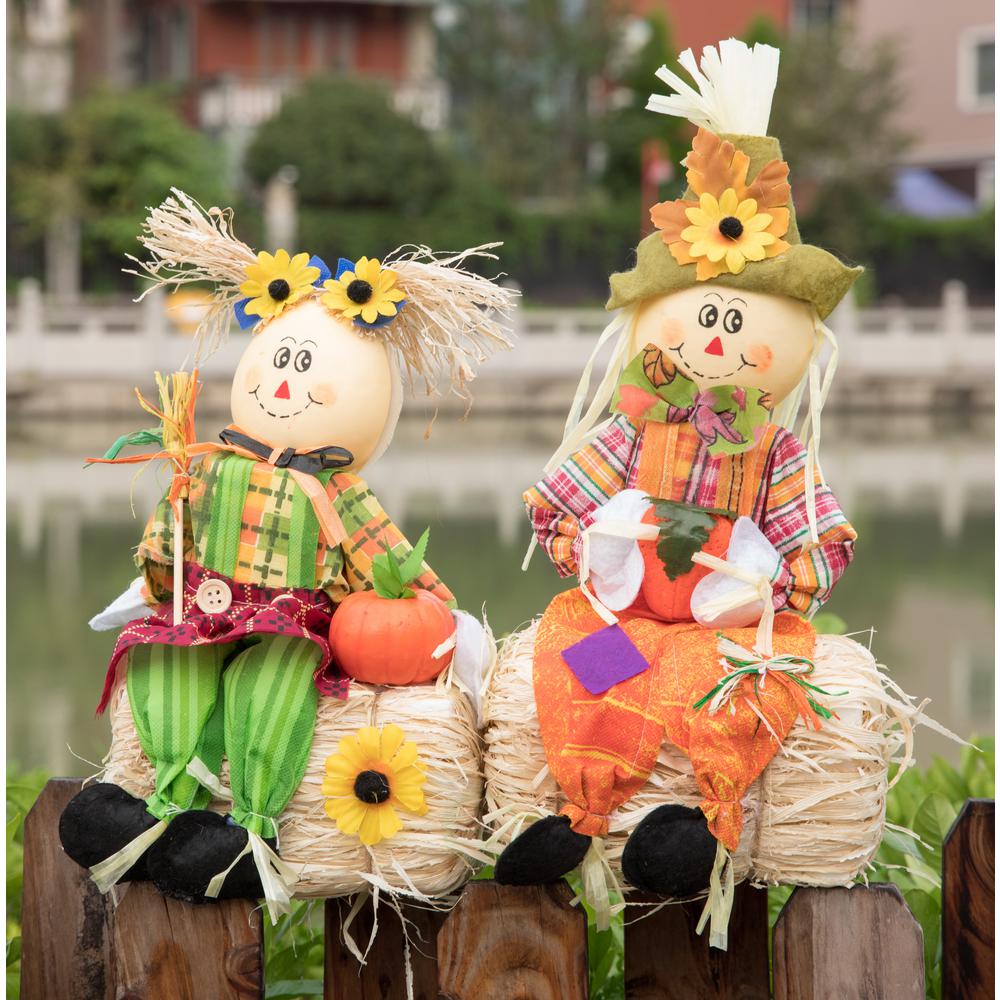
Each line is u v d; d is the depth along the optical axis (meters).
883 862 2.98
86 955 2.57
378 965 2.60
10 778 3.55
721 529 2.46
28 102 30.78
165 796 2.34
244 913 2.33
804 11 34.28
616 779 2.27
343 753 2.29
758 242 2.44
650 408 2.51
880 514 11.47
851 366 22.52
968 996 2.44
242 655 2.42
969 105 33.34
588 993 2.40
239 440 2.52
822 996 2.29
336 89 29.20
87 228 27.62
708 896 2.35
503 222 29.23
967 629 7.14
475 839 2.37
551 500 2.59
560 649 2.38
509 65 32.34
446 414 20.81
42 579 8.60
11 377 19.92
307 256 2.62
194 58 32.47
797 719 2.29
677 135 31.02
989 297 30.20
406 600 2.43
